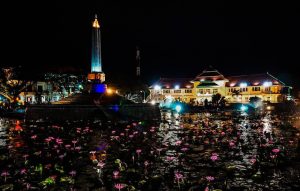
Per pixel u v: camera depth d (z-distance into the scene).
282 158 13.24
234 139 19.00
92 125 31.11
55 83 72.25
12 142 19.22
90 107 36.75
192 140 19.05
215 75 105.38
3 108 53.22
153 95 89.25
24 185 10.17
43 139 20.61
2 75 54.72
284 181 10.12
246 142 17.91
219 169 11.74
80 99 42.31
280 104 68.94
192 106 70.88
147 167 12.17
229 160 13.18
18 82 55.88
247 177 10.64
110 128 28.27
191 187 9.65
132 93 72.38
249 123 31.39
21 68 57.38
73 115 36.31
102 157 14.26
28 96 77.50
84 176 11.07
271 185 9.75
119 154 14.90
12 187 9.88
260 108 67.38
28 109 37.03
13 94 55.81
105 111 36.72
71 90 73.38
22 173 11.44
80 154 14.98
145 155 14.52
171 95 109.25
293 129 24.70
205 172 11.34
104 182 10.31
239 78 104.50
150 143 18.27
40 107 36.91
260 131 23.45
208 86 103.31
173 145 17.33
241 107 65.38
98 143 18.53
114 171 11.53
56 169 11.87
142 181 10.08
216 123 32.03
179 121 35.59
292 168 11.68
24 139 20.66
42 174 11.43
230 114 50.03
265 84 95.25
